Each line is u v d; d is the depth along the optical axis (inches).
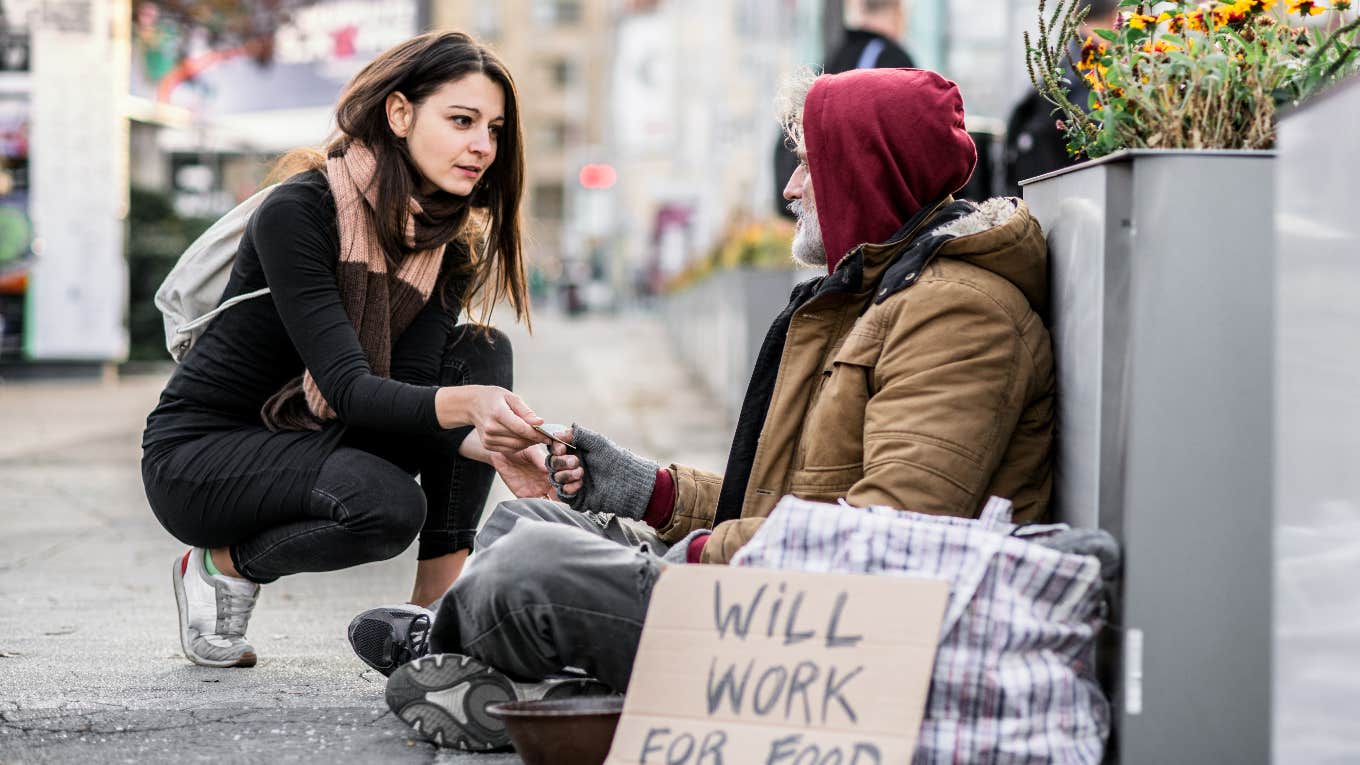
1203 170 129.2
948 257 143.7
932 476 135.0
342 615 235.5
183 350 187.2
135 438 514.0
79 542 311.3
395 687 149.8
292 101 853.8
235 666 191.5
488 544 155.3
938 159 151.9
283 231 170.7
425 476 192.5
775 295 506.3
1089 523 135.5
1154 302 129.3
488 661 147.5
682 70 1889.8
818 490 145.2
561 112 3784.5
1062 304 143.9
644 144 2514.8
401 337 188.1
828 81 155.2
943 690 126.8
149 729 160.6
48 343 762.8
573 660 141.9
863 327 144.9
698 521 161.6
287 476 173.9
